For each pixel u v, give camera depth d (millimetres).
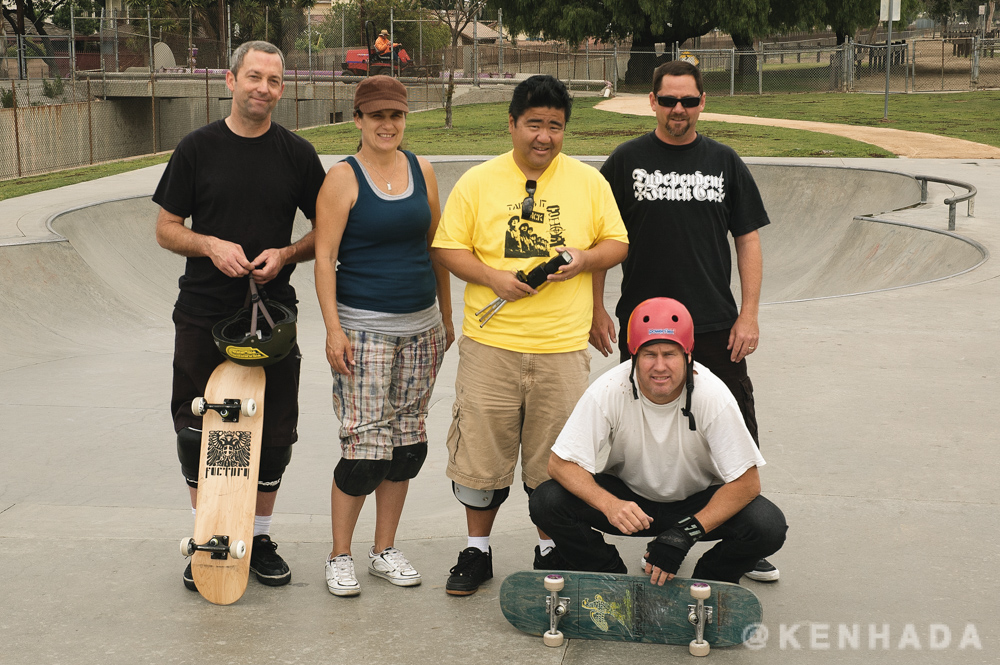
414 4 46844
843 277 12305
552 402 3197
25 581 3248
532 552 3551
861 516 3717
